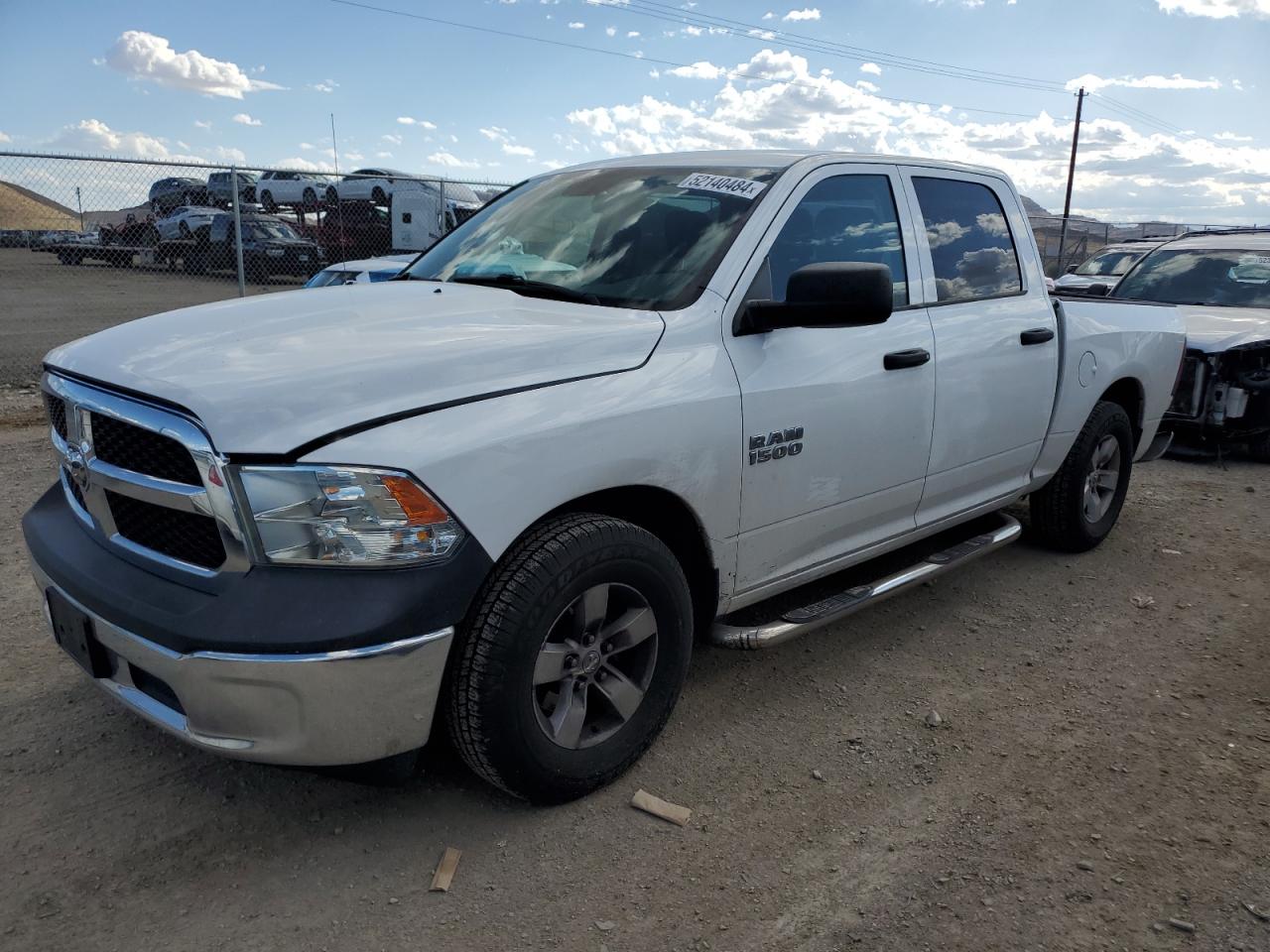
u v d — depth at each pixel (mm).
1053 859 2736
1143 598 4727
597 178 3988
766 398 3207
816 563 3656
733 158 3801
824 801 2992
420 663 2432
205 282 14477
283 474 2316
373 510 2352
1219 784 3125
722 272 3223
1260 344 7457
